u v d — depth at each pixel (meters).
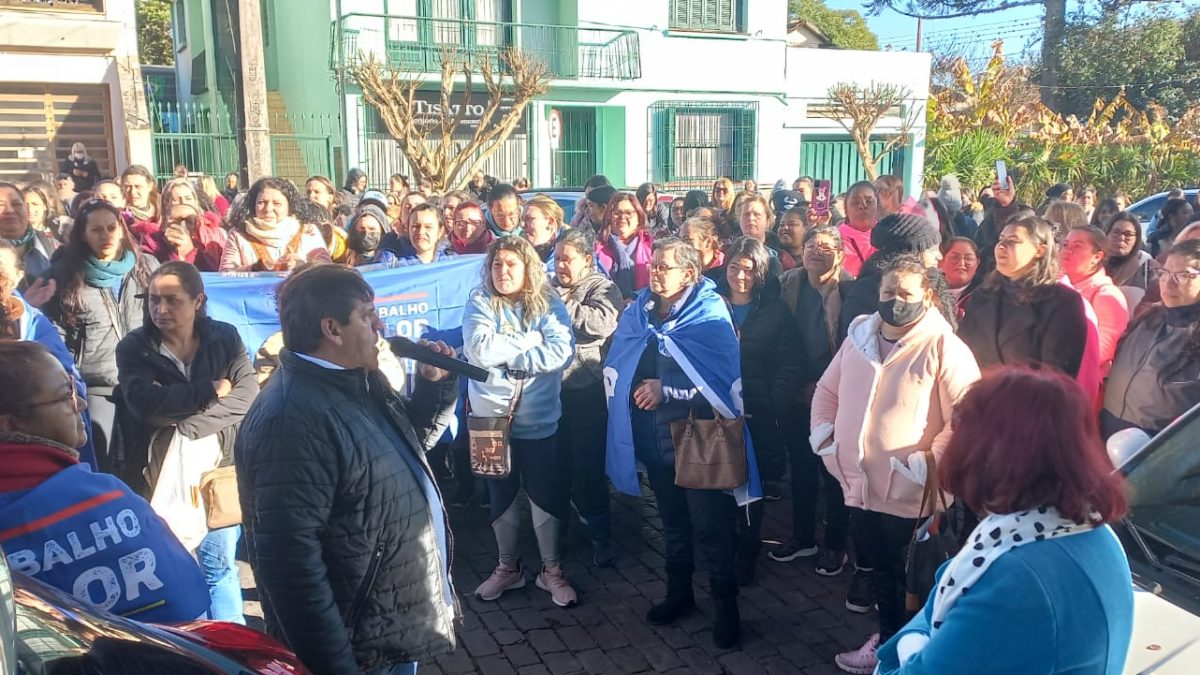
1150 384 3.93
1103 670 1.73
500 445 4.16
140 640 1.74
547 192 11.59
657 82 20.12
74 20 14.67
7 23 14.14
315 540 2.26
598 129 20.14
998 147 22.66
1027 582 1.72
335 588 2.37
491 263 4.18
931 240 4.48
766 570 4.91
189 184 6.05
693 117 20.78
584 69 19.41
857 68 22.33
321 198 7.92
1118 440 3.01
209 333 3.60
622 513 5.77
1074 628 1.70
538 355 4.13
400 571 2.42
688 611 4.37
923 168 23.08
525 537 5.34
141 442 3.47
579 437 4.78
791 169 22.02
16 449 2.01
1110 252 5.73
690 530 4.23
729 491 4.00
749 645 4.09
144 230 6.04
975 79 28.45
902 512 3.50
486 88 18.27
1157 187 22.77
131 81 15.39
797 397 4.79
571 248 4.77
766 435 4.84
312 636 2.26
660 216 9.78
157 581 2.08
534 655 4.02
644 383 4.13
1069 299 3.82
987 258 5.09
